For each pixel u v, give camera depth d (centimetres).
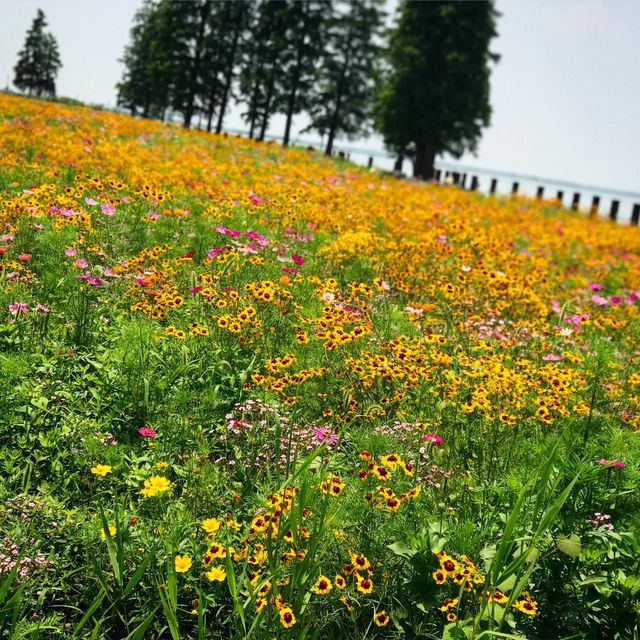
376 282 614
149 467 374
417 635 292
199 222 815
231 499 364
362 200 1350
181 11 5006
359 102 4756
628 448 385
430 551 304
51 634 281
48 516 323
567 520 328
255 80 4688
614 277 1237
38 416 401
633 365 670
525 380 523
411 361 488
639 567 314
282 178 1420
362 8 4684
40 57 10762
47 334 490
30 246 627
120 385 440
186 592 302
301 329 568
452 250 969
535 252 1292
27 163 995
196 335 510
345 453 427
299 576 269
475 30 4000
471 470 423
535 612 283
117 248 689
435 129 4069
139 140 1783
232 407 463
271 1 4762
